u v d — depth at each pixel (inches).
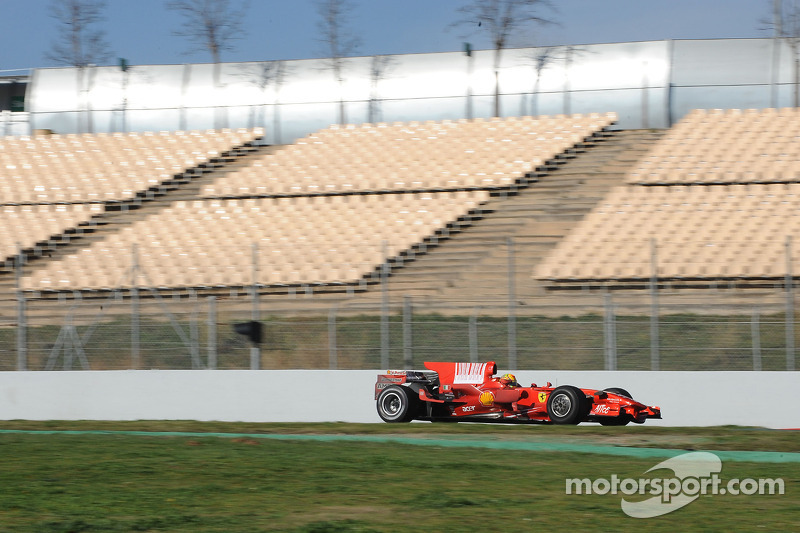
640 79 2034.9
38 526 449.4
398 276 1370.6
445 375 976.3
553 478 587.2
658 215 1448.1
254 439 806.5
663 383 979.9
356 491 542.6
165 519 465.7
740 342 1063.0
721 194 1497.3
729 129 1718.8
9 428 967.6
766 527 446.0
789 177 1534.2
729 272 1240.2
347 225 1555.1
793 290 1184.8
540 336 1117.7
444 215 1542.8
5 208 1768.0
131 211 1731.1
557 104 2075.5
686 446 741.9
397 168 1743.4
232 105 2231.8
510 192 1620.3
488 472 611.5
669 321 1135.0
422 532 434.9
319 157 1838.1
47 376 1128.2
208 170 1877.5
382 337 1138.0
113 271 1451.8
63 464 653.3
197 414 1087.0
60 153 1969.7
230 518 467.2
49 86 2324.1
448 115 2132.1
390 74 2174.0
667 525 451.5
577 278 1286.9
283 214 1628.9
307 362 1144.8
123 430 932.6
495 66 2126.0
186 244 1552.7
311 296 1331.2
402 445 765.9
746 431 839.7
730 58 2015.3
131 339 1208.8
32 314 1305.4
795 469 624.1
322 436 844.0
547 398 904.9
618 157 1716.3
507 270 1357.0
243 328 1141.7
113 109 2278.5
